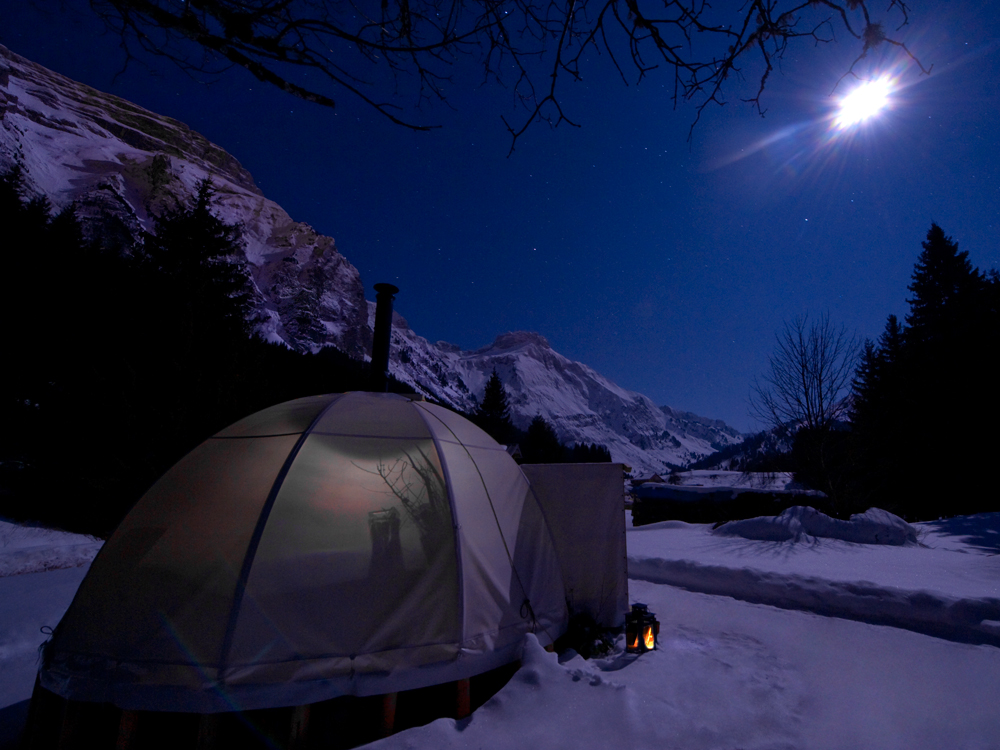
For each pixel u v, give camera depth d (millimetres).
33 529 8984
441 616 3357
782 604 6070
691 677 3914
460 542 3604
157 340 10508
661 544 9492
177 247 17359
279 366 17891
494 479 4352
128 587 3102
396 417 4086
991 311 19266
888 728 3152
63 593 6262
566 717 3143
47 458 9578
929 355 19672
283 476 3367
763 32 1562
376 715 3078
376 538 3373
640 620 4512
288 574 3082
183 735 2842
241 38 1462
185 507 3396
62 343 10820
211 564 3082
